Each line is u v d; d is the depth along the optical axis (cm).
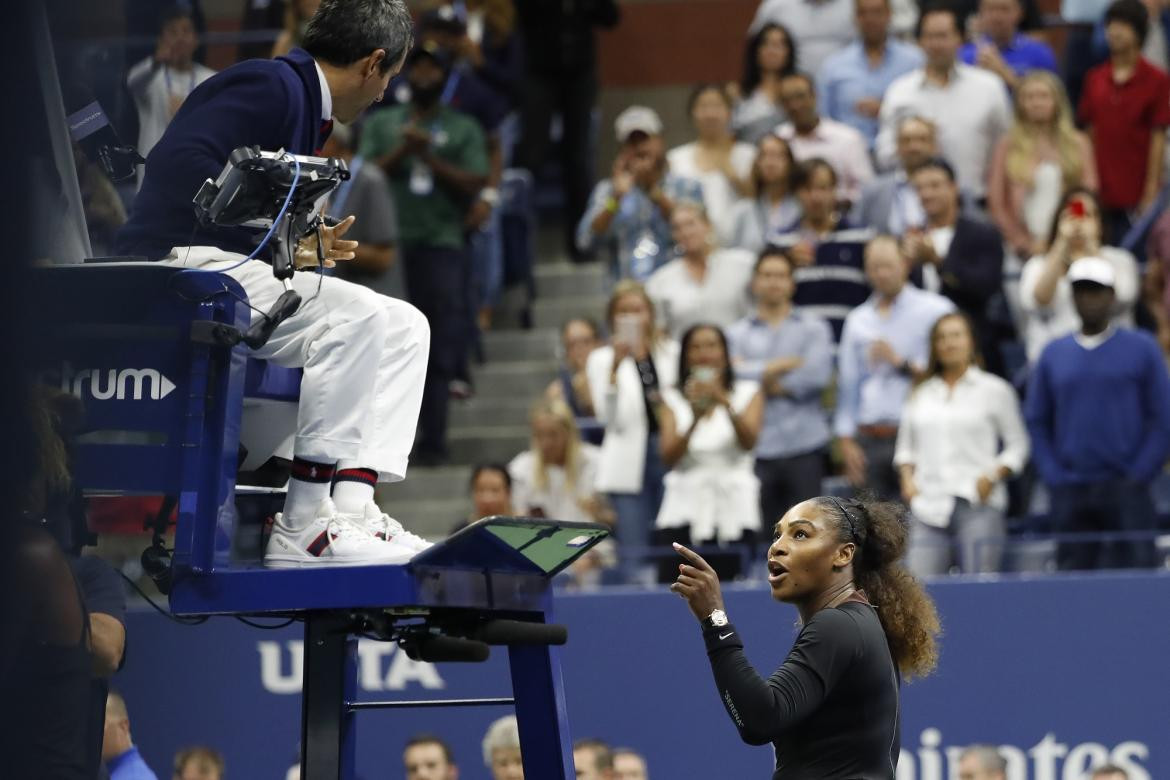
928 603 1623
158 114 2292
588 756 2573
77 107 1552
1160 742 2556
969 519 2823
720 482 2839
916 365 2989
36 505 1291
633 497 2947
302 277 1448
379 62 1480
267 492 1556
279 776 2641
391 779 2598
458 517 3428
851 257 3356
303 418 1432
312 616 1416
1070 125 3538
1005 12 3891
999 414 2862
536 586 1439
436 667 2611
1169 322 3338
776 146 3531
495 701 1447
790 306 3142
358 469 1451
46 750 1320
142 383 1377
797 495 3009
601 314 4081
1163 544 2712
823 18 4172
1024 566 2714
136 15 2294
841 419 3062
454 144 3566
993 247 3250
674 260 3516
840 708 1508
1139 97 3675
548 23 4153
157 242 1446
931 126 3434
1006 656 2580
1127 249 3597
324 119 1476
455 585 1342
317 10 1484
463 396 3712
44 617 1306
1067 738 2562
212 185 1379
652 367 2966
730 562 2733
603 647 2612
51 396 1364
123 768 2048
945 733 2577
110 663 1536
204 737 2648
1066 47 4184
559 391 3281
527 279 4166
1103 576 2581
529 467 3036
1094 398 2823
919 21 4022
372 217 3247
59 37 1402
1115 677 2567
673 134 4997
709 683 2594
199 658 2664
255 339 1366
